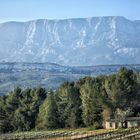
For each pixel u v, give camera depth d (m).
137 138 90.44
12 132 184.88
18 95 191.62
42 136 132.12
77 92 173.38
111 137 95.12
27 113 186.25
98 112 158.12
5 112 190.12
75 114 168.88
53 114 173.12
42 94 189.75
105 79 163.50
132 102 155.38
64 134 134.38
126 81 154.00
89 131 139.12
